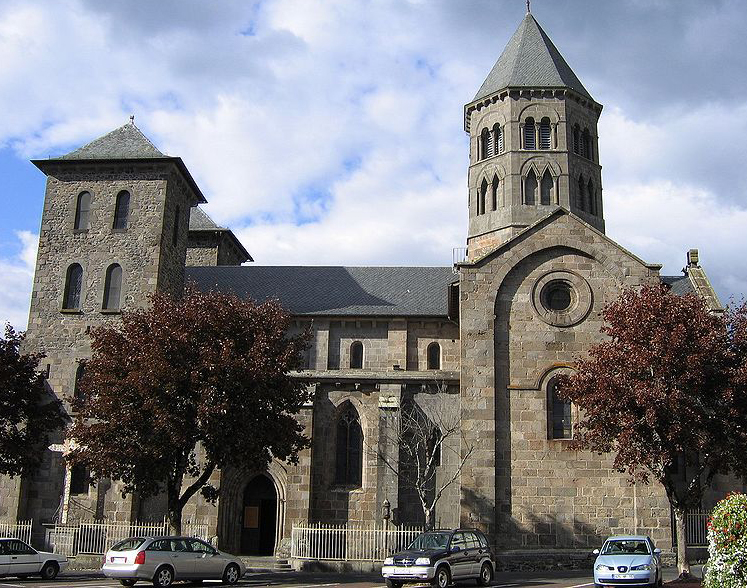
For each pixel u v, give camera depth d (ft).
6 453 115.14
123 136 160.04
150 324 108.47
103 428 102.42
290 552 124.57
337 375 139.54
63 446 137.28
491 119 171.42
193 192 167.53
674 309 104.47
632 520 119.03
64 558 104.68
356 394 139.54
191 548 92.38
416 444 134.82
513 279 128.98
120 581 95.96
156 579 87.76
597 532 118.73
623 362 103.24
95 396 113.50
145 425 102.94
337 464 137.80
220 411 98.37
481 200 169.07
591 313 126.93
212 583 94.73
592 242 129.18
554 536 118.62
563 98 167.84
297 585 92.99
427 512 124.67
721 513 59.31
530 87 167.53
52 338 145.38
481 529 118.01
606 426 103.45
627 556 86.58
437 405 137.59
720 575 58.03
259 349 104.42
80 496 134.21
